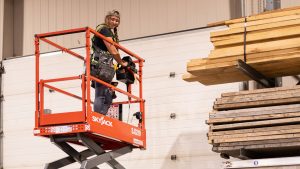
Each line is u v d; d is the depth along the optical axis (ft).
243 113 30.53
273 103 30.25
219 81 35.17
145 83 43.75
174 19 45.65
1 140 47.96
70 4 49.62
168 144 42.22
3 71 49.08
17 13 50.78
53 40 49.57
